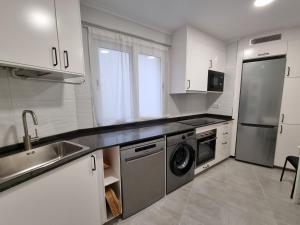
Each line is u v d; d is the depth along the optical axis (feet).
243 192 7.09
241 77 9.94
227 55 10.48
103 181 5.00
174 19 7.29
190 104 10.66
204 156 8.67
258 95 9.42
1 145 4.37
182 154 7.61
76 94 6.12
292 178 8.21
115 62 6.95
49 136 5.36
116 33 6.88
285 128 8.84
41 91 5.14
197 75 8.69
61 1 4.12
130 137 5.85
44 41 3.80
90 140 5.47
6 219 2.70
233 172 8.93
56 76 5.09
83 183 4.23
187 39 7.91
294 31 8.15
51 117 5.44
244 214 5.81
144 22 7.48
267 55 8.96
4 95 4.38
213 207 6.17
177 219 5.62
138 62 7.78
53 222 3.51
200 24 7.85
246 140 10.08
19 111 4.67
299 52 8.11
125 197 5.48
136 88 7.76
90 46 6.22
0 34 3.10
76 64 4.58
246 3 5.97
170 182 6.95
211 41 9.29
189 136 7.49
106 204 5.61
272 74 8.89
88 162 4.37
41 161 4.67
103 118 6.82
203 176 8.50
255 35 9.20
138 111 7.98
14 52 3.31
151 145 5.99
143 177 5.88
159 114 8.90
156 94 8.69
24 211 2.95
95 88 6.49
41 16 3.71
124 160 5.31
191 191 7.18
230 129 10.39
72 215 3.97
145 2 5.90
